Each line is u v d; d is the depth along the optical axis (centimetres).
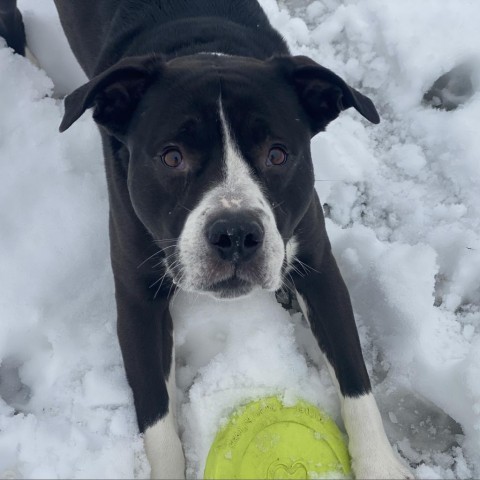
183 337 70
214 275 54
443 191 82
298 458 61
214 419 64
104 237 75
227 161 56
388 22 90
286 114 59
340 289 68
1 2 83
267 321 70
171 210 57
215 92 57
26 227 75
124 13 75
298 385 66
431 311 73
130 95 60
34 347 71
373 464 61
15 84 84
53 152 79
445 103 88
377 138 86
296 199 60
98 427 64
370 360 72
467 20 89
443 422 69
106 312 72
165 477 61
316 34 93
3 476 62
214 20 72
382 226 81
